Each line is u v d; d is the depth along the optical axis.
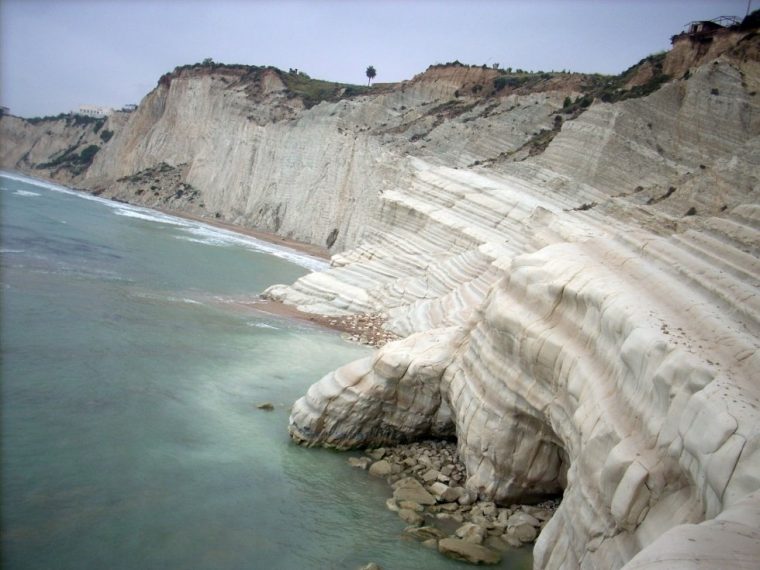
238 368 19.67
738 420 6.47
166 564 9.88
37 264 28.86
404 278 31.42
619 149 37.91
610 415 8.74
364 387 14.97
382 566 10.53
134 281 29.73
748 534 4.83
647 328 8.91
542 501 12.80
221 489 12.37
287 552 10.69
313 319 28.83
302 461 14.16
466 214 33.84
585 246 14.85
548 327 11.66
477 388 13.33
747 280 11.27
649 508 7.40
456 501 12.96
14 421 13.42
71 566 9.44
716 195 23.95
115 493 11.54
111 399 15.48
